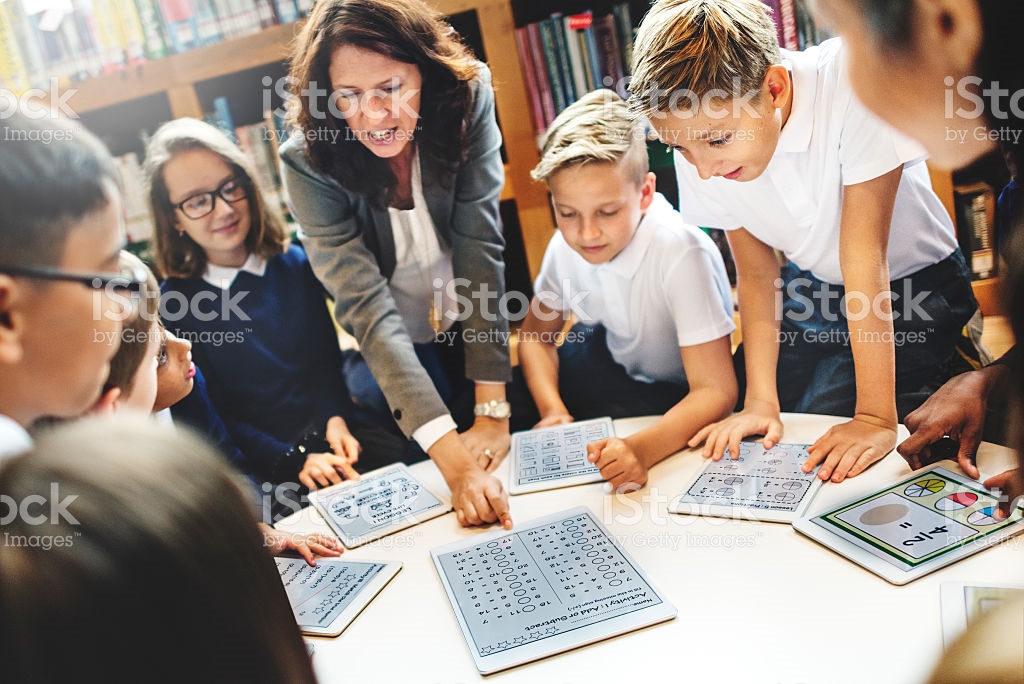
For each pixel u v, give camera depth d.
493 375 1.55
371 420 1.83
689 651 0.85
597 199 1.44
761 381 1.41
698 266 1.47
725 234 1.64
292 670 0.44
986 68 0.58
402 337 1.47
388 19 1.32
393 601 1.04
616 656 0.86
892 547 0.95
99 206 0.72
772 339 1.44
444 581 1.05
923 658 0.77
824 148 1.29
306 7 1.80
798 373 1.54
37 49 1.91
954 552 0.92
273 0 1.81
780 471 1.19
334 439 1.72
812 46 1.36
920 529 0.97
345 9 1.31
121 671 0.38
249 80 1.97
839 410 1.44
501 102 1.76
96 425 0.43
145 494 0.39
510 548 1.11
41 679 0.37
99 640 0.37
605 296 1.63
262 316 1.80
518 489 1.29
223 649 0.40
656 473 1.28
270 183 2.01
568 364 1.83
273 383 1.82
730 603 0.91
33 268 0.68
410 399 1.40
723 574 0.97
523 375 1.78
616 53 1.70
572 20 1.69
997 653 0.37
